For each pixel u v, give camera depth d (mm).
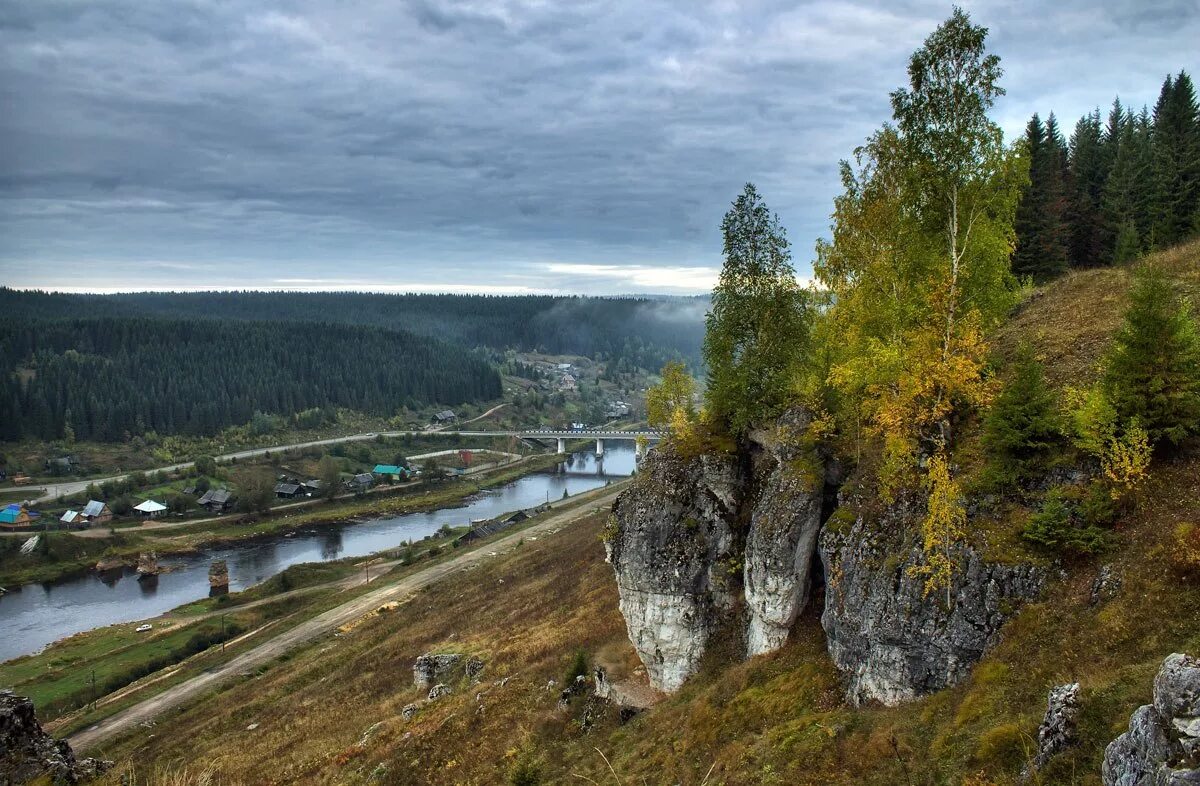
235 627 84625
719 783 23234
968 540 22219
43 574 113500
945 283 23547
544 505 136875
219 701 62062
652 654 34531
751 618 31375
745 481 34688
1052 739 15703
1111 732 14938
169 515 145875
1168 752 12000
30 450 184125
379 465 184875
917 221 27906
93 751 55281
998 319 28734
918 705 21188
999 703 18484
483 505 161250
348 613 81812
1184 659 12766
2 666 77938
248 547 131375
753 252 35062
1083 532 20359
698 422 38500
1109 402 22031
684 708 30438
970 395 23875
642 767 27906
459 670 51469
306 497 164250
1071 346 31391
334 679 60688
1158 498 20328
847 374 27047
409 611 76625
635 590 34688
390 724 45875
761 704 26406
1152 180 60656
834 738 21938
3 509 141000
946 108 25594
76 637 85938
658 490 35438
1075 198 68625
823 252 34125
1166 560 18359
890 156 29484
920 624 22016
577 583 62156
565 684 39031
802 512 28922
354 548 128750
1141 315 22047
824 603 29234
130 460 187000
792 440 31484
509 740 36719
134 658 77500
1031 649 19234
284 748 48031
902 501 24906
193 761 49750
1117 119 88000
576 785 29328
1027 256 59281
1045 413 23141
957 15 24828
